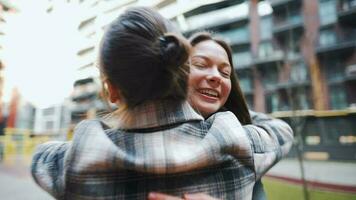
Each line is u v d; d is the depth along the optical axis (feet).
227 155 2.43
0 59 57.06
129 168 2.19
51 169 2.62
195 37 3.38
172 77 2.32
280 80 60.80
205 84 3.14
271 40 79.36
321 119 71.46
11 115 76.79
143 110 2.41
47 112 72.64
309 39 37.42
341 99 73.05
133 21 2.40
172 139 2.33
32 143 76.23
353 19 72.33
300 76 31.35
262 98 75.72
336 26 73.92
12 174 44.96
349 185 32.68
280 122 4.09
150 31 2.35
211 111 3.17
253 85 78.84
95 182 2.22
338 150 69.92
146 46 2.28
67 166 2.32
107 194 2.19
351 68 72.74
